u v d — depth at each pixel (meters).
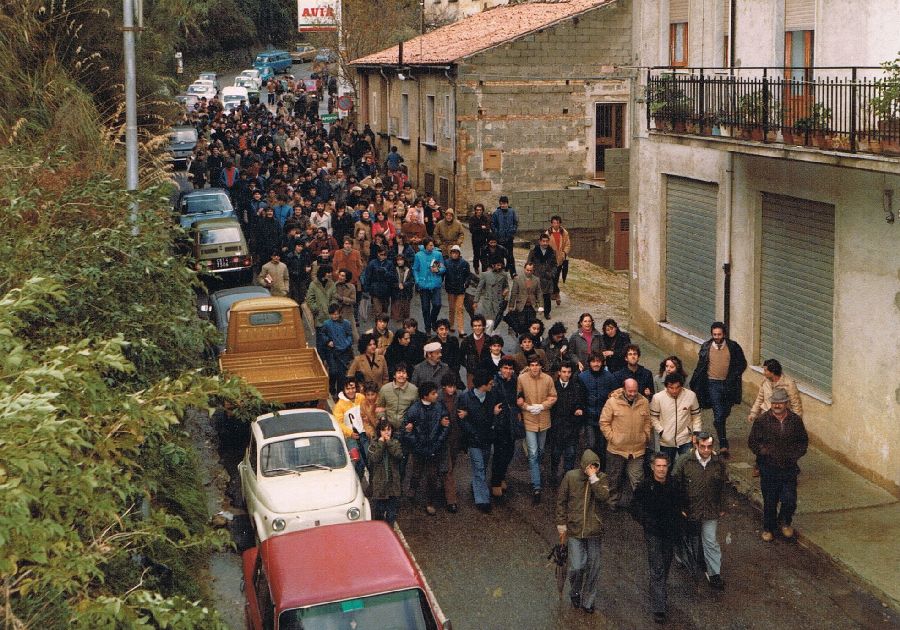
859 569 11.85
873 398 14.38
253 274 26.86
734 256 18.11
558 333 15.50
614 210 32.81
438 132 36.12
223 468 15.21
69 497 5.60
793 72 16.53
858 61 14.97
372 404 14.02
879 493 14.05
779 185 16.58
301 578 8.90
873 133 13.27
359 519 12.38
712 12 18.42
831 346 15.62
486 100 33.75
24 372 5.46
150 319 10.84
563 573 11.12
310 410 13.98
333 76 62.31
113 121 22.33
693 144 17.31
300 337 17.47
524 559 12.32
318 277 18.81
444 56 35.00
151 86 26.69
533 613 11.06
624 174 32.72
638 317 21.92
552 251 22.39
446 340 15.89
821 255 15.82
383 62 41.12
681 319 20.38
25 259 9.48
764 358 17.59
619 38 34.16
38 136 17.75
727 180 18.08
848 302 14.88
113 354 6.11
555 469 14.38
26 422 5.32
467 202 34.12
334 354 17.25
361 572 8.96
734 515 13.57
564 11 36.12
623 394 13.35
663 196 20.58
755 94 15.99
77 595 5.97
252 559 10.50
